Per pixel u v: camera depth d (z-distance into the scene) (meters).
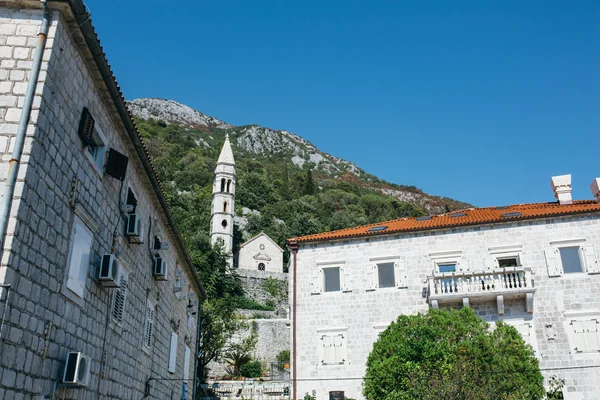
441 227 29.66
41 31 10.91
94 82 13.16
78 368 11.29
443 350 22.52
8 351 9.30
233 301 69.19
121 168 14.68
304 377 28.81
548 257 27.53
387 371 22.98
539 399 22.30
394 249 30.22
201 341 42.91
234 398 36.94
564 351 25.67
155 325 20.44
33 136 10.17
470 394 19.66
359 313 29.34
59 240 11.38
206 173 122.00
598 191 30.45
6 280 9.23
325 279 30.84
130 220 16.25
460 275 27.59
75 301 12.19
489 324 25.23
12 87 10.62
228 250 88.81
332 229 113.44
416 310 28.53
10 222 9.54
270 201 124.44
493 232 29.00
